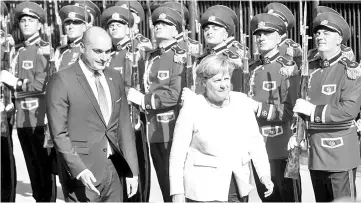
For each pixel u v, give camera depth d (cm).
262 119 972
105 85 848
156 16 1062
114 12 1099
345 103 904
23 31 1152
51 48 1105
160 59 1055
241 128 779
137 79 1056
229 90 777
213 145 772
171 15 1058
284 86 964
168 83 1044
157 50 1066
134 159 863
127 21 1102
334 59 929
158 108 1034
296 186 979
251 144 793
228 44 1032
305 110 912
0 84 1096
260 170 793
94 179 813
